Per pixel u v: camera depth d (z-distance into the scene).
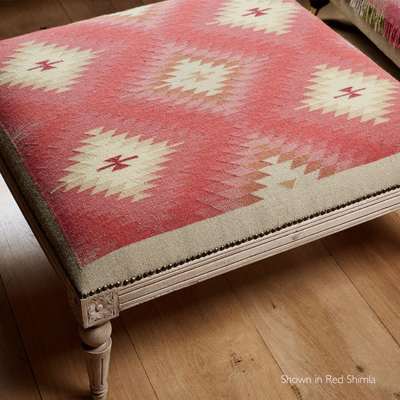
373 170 1.04
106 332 0.95
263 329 1.19
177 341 1.17
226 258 0.98
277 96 1.12
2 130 1.09
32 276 1.26
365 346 1.16
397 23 1.45
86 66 1.18
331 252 1.31
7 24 1.82
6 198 1.39
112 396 1.09
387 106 1.10
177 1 1.36
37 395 1.09
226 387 1.11
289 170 1.00
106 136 1.04
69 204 0.94
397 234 1.35
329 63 1.19
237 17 1.31
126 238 0.91
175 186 0.96
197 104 1.10
